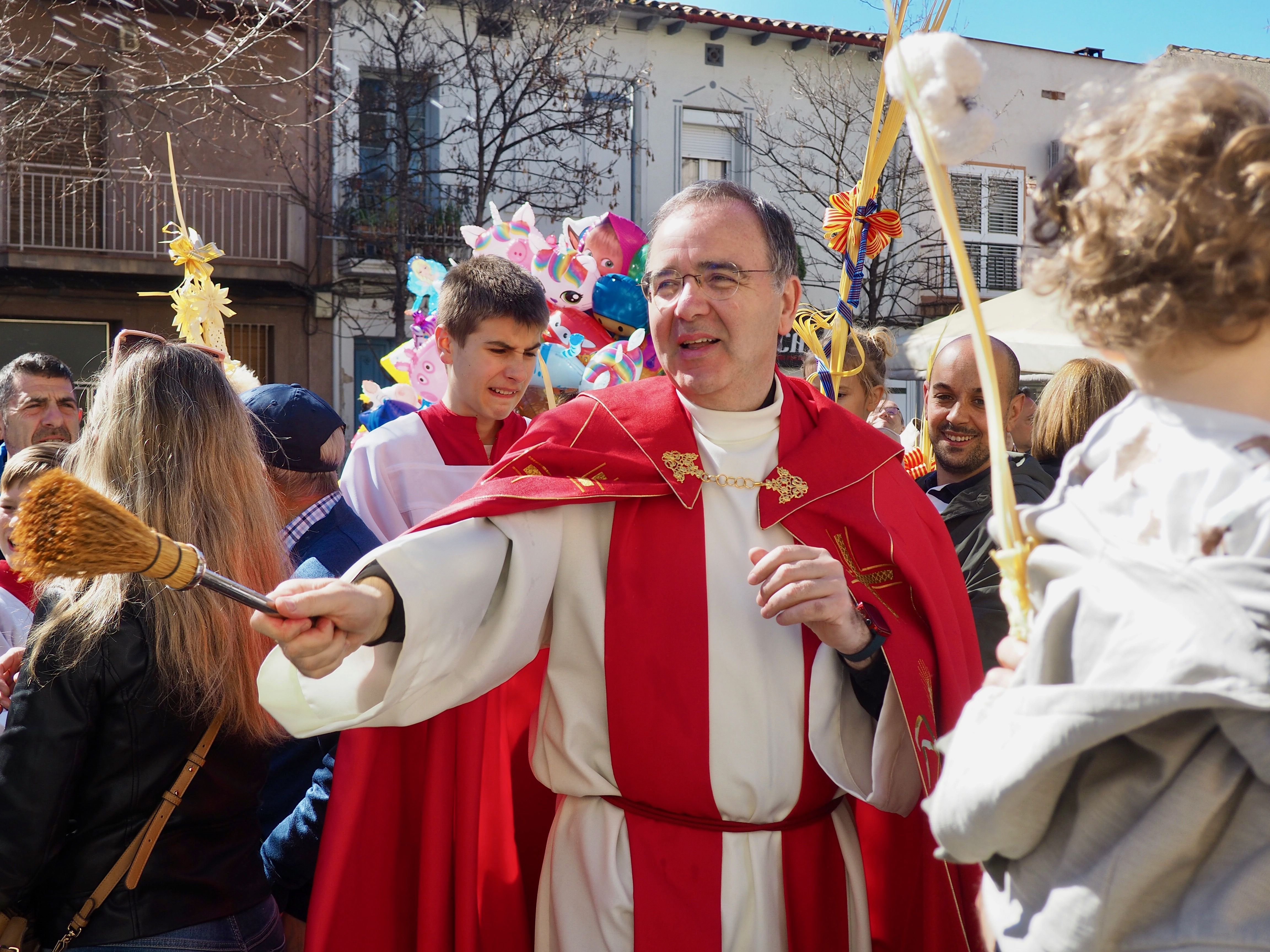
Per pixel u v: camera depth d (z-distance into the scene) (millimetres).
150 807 1777
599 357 3957
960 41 1074
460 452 3197
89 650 1707
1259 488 887
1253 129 882
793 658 1904
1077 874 936
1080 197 956
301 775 2604
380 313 15523
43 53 12250
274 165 14273
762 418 2053
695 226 1972
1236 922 861
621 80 15633
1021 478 3039
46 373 4105
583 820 1956
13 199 13758
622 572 1963
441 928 1981
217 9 12008
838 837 1982
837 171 15734
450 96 14969
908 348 8984
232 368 3553
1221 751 885
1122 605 914
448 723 2031
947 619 2000
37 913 1791
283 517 2527
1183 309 904
